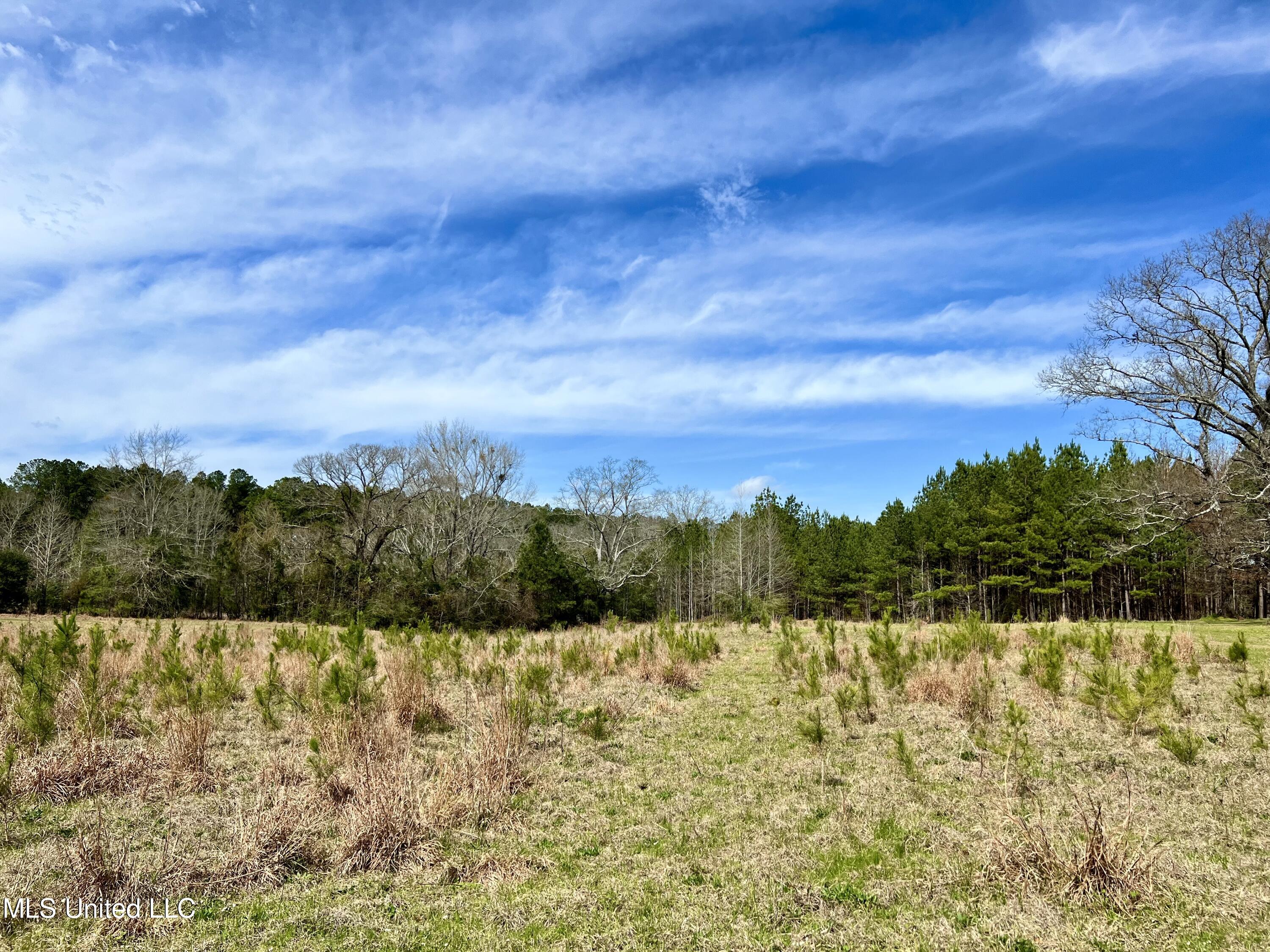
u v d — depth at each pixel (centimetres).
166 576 3762
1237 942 414
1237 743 829
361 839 567
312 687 1054
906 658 1285
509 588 3381
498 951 432
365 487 3803
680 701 1223
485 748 762
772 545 5312
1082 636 1565
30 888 499
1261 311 2361
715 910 477
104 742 796
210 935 451
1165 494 2562
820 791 719
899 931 442
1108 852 485
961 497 4906
